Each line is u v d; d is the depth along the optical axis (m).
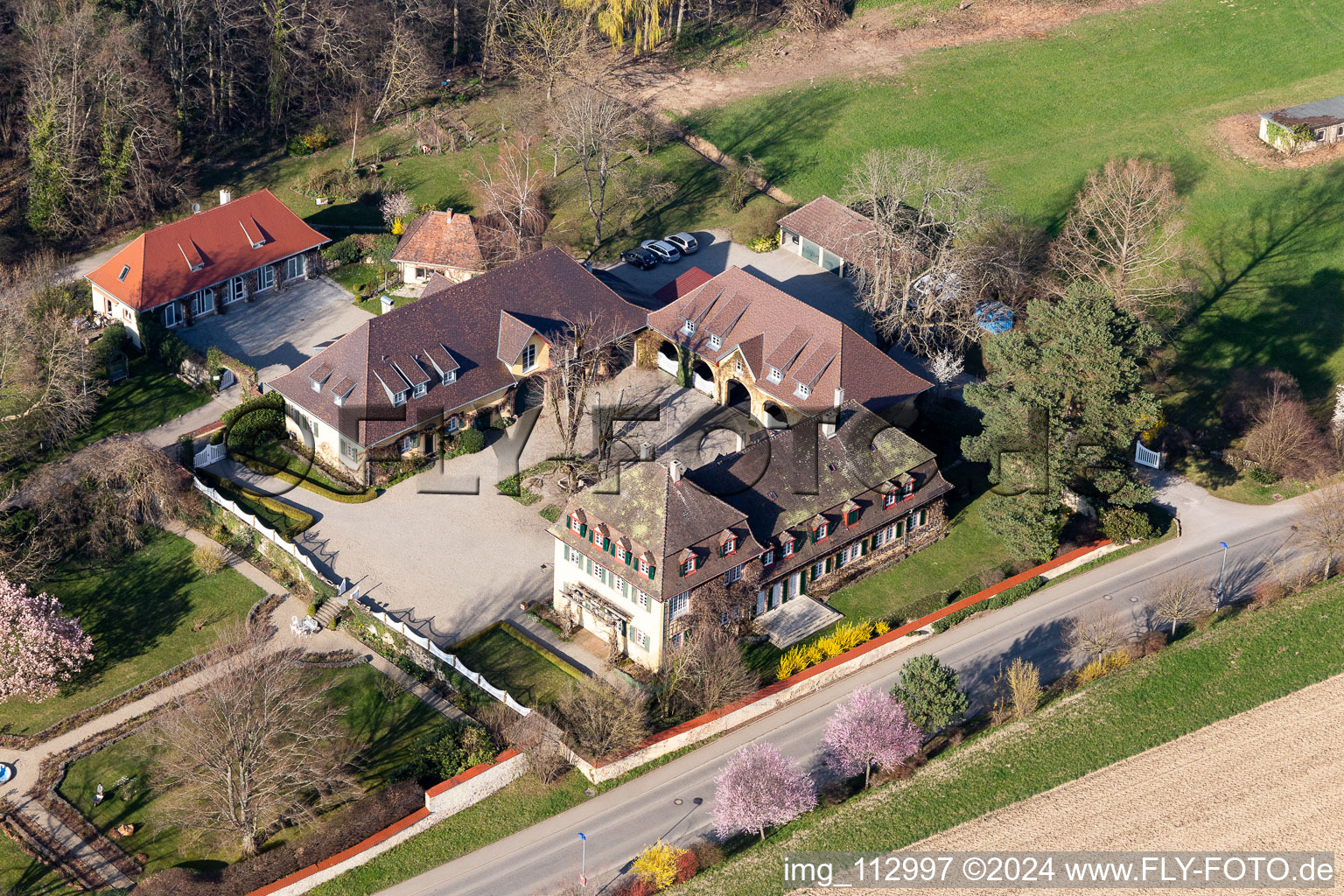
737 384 104.38
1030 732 79.31
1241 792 75.44
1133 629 87.00
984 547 93.44
